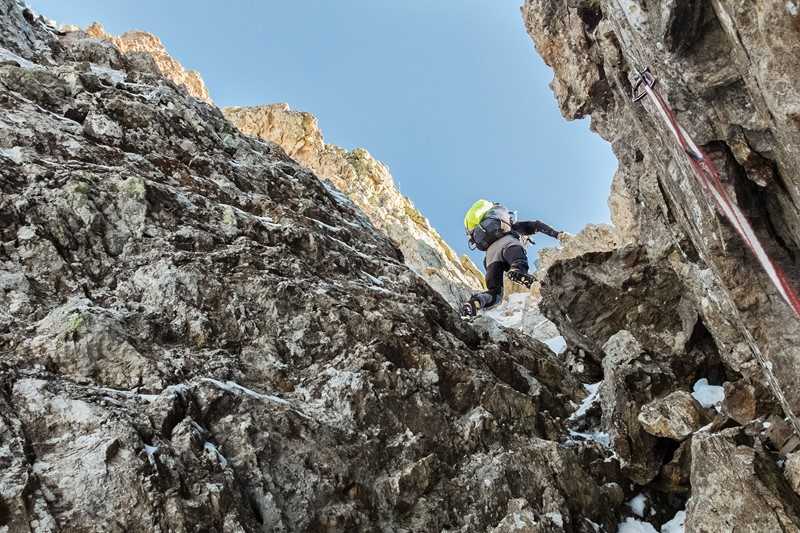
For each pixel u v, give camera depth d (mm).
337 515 5109
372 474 5680
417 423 6277
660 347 8656
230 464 4969
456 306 20094
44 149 7363
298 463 5270
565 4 9547
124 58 11570
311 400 6078
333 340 6617
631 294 9008
